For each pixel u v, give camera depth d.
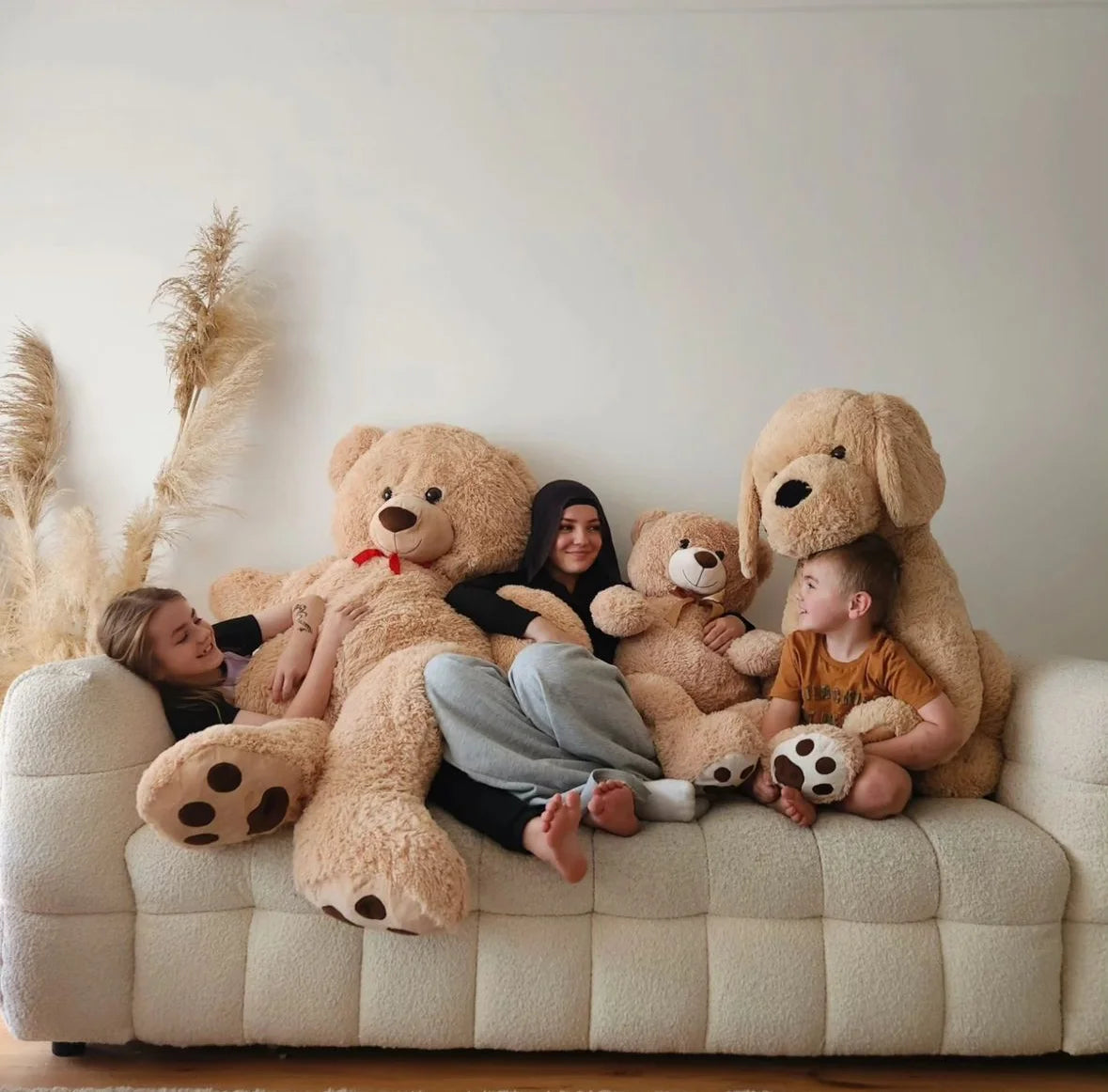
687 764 1.40
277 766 1.25
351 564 1.77
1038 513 1.98
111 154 2.01
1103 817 1.29
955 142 1.99
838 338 1.99
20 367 2.01
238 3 2.00
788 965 1.26
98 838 1.27
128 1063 1.32
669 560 1.76
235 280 1.97
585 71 2.00
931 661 1.48
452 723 1.36
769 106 1.99
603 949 1.26
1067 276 1.98
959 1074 1.32
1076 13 1.98
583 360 1.99
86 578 1.83
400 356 2.00
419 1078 1.28
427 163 2.00
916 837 1.30
